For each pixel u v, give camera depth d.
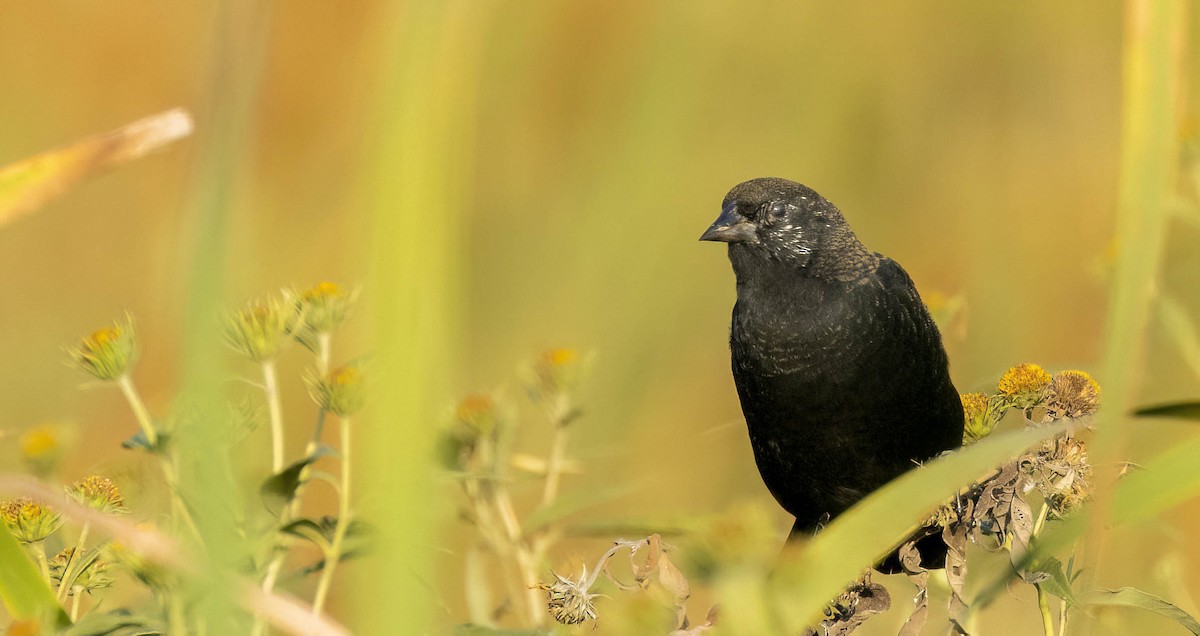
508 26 16.22
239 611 4.75
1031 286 15.57
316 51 15.06
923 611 5.93
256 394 6.99
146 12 16.84
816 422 8.66
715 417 14.56
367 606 3.56
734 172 16.53
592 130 16.41
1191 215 9.71
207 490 4.16
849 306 8.48
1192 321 10.75
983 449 4.55
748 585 3.84
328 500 11.37
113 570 6.32
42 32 16.75
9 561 5.32
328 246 14.28
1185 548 10.06
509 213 15.87
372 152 3.25
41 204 4.93
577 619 5.69
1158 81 4.64
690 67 16.61
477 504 7.82
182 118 5.04
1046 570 5.70
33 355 14.36
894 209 16.95
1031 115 17.23
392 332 3.27
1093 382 5.96
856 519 4.31
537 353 9.32
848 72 17.11
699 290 15.63
